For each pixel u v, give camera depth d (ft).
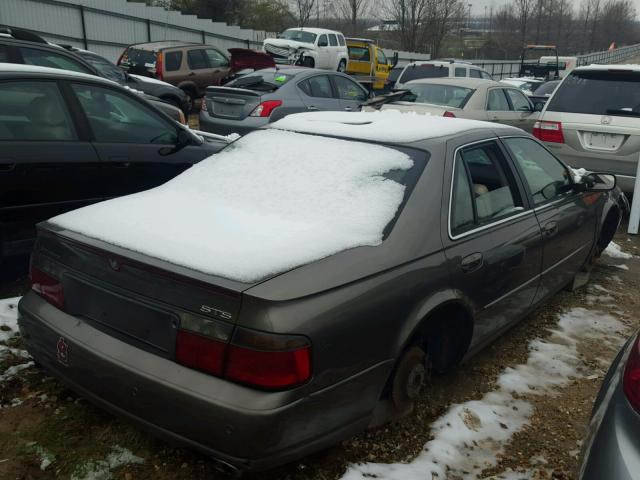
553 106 26.00
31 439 9.36
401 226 9.42
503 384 12.06
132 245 8.51
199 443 7.70
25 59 24.89
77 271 8.98
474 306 10.82
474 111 31.19
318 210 9.69
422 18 143.23
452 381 12.08
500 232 11.54
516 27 195.72
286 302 7.50
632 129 23.81
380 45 146.41
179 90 42.04
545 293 14.26
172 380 7.72
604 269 19.90
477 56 179.32
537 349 13.73
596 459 6.61
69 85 15.15
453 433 10.27
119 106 16.22
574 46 229.45
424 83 33.58
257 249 8.27
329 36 74.69
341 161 10.68
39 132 14.30
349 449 9.64
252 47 98.73
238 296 7.37
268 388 7.38
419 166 10.35
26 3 61.36
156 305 8.04
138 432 9.67
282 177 10.69
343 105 35.12
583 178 15.34
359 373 8.39
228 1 115.44
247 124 30.42
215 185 11.02
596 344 14.25
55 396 10.43
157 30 79.05
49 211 14.55
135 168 16.14
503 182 12.37
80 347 8.63
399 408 10.00
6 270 15.42
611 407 6.93
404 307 9.02
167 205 10.16
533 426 10.80
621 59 204.13
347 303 8.12
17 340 11.98
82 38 68.54
